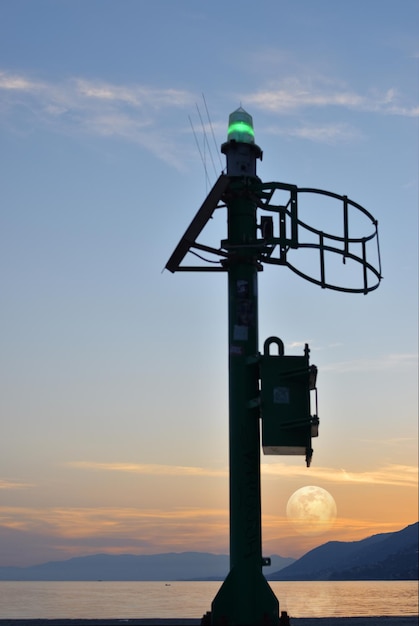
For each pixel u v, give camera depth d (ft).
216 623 43.04
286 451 44.34
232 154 48.57
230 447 45.21
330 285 52.37
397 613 306.14
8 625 57.77
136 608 396.78
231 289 47.42
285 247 49.60
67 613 314.55
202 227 46.85
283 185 49.44
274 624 42.88
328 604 494.59
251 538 43.86
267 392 43.55
